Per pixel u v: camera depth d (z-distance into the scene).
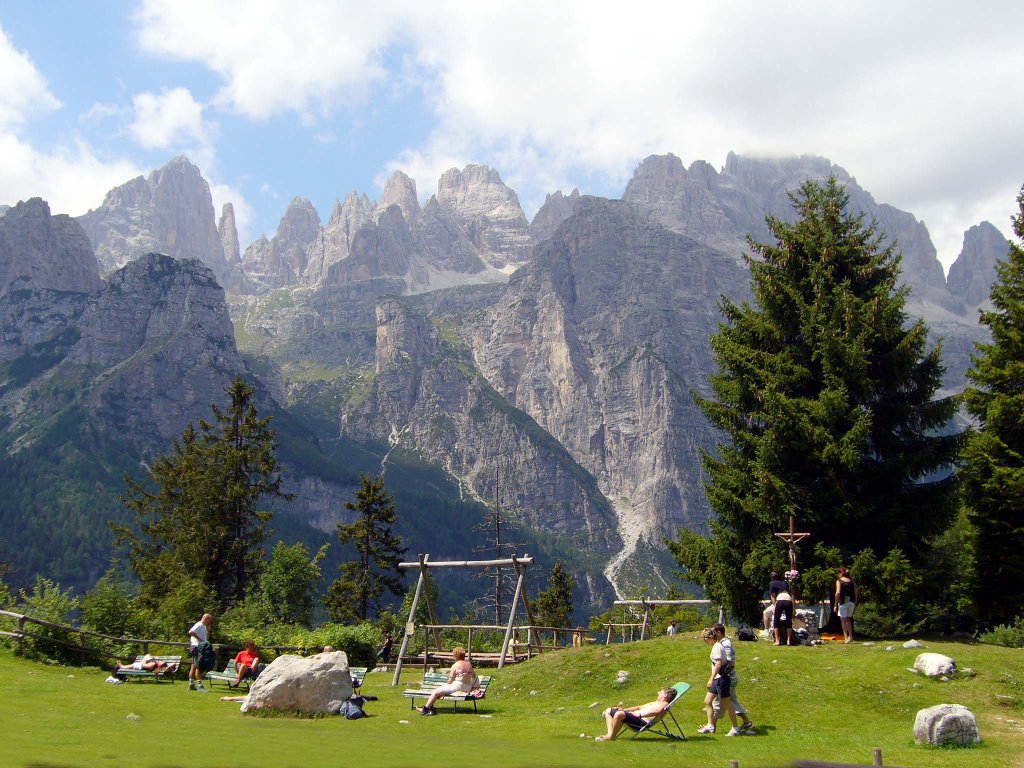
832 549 31.17
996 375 36.56
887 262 37.28
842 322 34.28
